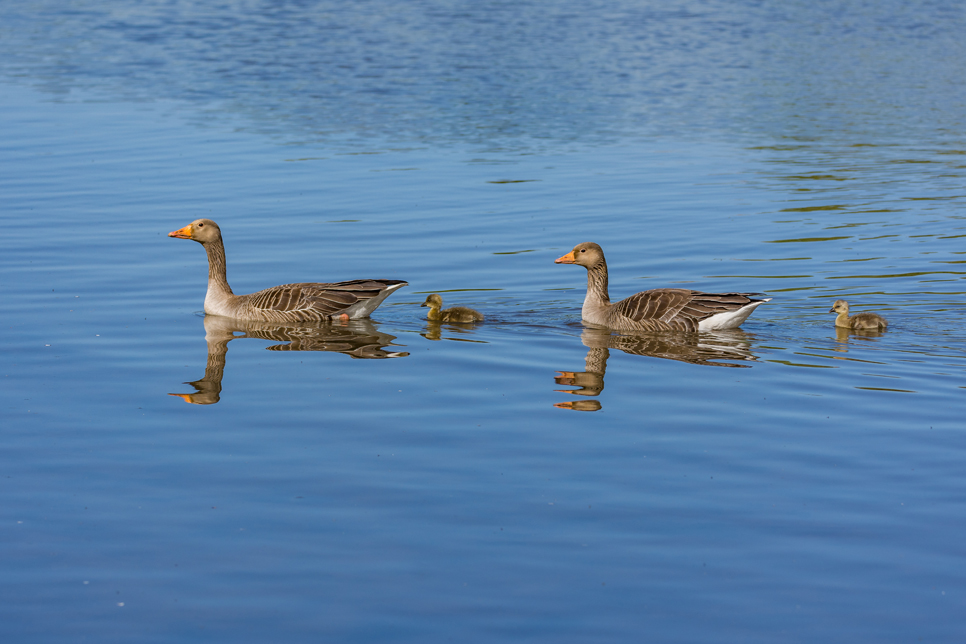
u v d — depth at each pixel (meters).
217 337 18.34
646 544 10.55
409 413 14.32
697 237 25.53
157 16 73.25
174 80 50.09
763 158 35.06
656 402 14.72
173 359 16.97
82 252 23.86
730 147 36.84
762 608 9.42
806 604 9.48
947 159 34.50
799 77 52.25
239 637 9.06
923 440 13.06
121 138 37.50
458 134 38.94
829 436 13.27
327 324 19.50
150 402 14.79
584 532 10.80
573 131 39.78
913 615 9.30
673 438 13.30
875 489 11.69
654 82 50.72
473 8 76.94
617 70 53.88
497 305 20.66
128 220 26.88
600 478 12.09
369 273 22.67
